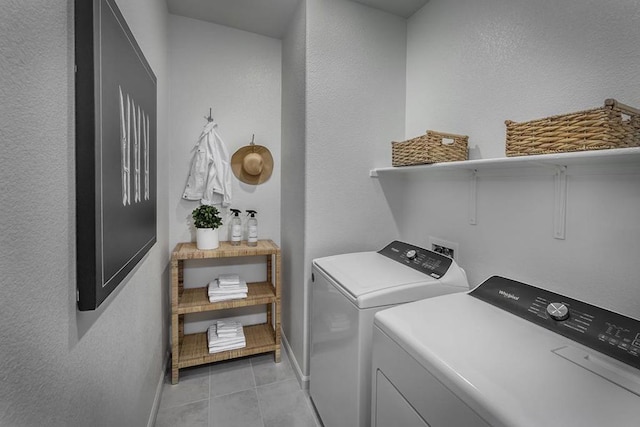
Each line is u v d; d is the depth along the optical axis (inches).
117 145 35.0
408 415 35.2
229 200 96.1
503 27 56.7
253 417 68.5
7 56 18.6
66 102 26.0
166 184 83.7
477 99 62.7
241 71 97.3
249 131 98.9
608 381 27.5
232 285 88.3
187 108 92.4
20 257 19.8
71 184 26.8
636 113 36.1
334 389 58.1
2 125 18.1
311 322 73.3
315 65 76.2
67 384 26.2
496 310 43.3
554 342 34.2
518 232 53.9
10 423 18.8
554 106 48.2
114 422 39.1
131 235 41.7
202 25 92.7
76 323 27.9
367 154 82.5
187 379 81.6
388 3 79.4
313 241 78.1
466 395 27.1
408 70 85.4
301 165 79.7
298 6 81.5
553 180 48.1
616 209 40.4
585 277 43.8
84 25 27.2
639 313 38.3
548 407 24.1
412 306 44.5
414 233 82.7
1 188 18.0
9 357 18.8
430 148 60.4
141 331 54.1
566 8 46.3
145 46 56.7
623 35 39.8
